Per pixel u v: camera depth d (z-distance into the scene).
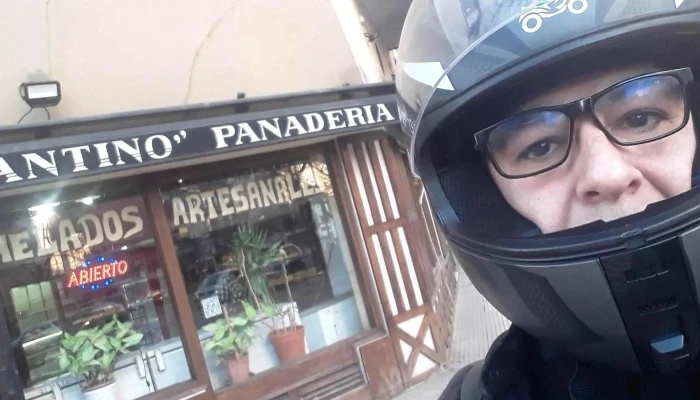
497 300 0.75
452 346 5.51
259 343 4.47
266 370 4.45
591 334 0.65
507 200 0.75
